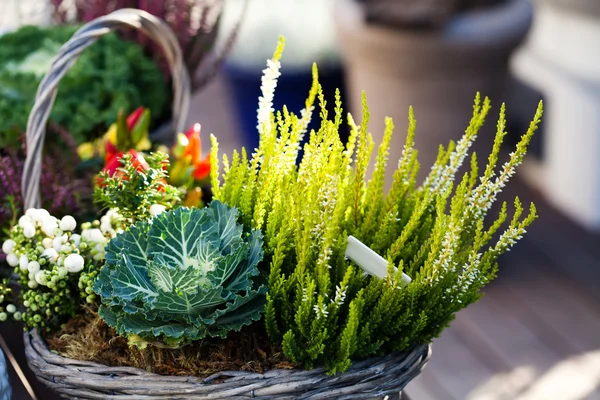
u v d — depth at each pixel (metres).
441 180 0.84
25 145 1.15
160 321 0.80
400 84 2.12
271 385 0.77
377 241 0.82
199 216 0.82
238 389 0.76
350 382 0.79
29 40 1.54
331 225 0.75
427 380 1.96
